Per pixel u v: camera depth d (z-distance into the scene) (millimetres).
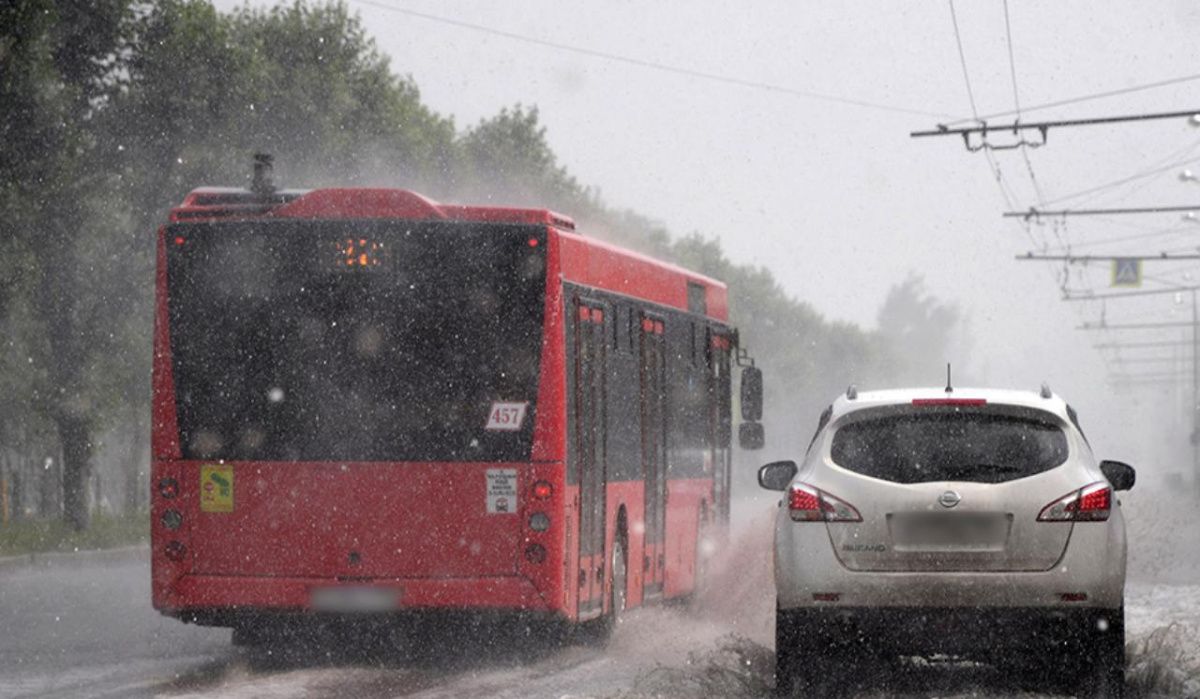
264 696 30047
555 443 35469
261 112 117375
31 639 41688
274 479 35344
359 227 35719
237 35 122625
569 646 40312
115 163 104938
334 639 41031
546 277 35719
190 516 35438
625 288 41594
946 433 27469
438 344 35562
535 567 35250
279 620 35906
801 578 27250
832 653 27609
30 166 94688
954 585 26734
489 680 33406
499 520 35281
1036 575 26672
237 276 35812
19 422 109500
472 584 35125
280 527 35250
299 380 35500
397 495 35281
